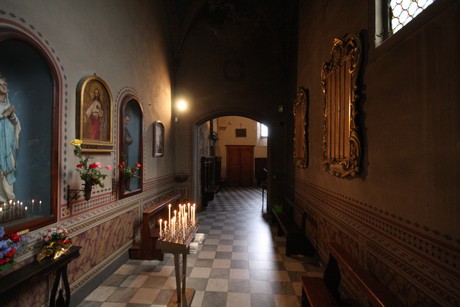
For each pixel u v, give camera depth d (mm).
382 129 2359
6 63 2566
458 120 1510
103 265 3742
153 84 5949
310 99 5039
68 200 2990
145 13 5453
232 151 18281
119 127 4230
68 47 3010
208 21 7848
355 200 2936
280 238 5887
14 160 2645
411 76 1939
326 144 3857
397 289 2123
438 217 1664
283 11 7164
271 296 3377
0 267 1889
